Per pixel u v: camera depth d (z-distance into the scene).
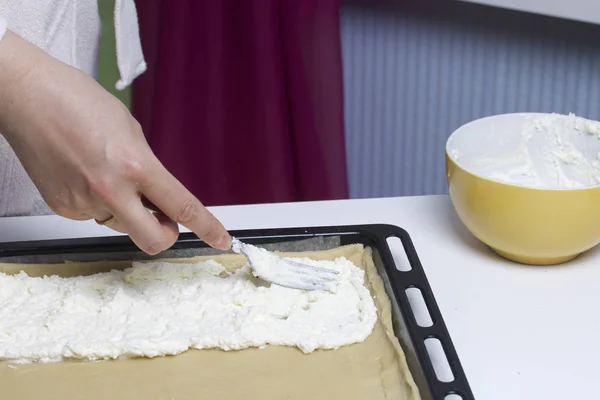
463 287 0.76
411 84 1.40
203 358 0.67
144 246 0.66
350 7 1.36
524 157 0.88
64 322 0.70
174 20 1.23
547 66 1.29
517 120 0.86
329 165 1.31
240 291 0.74
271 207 0.92
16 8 0.88
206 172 1.34
